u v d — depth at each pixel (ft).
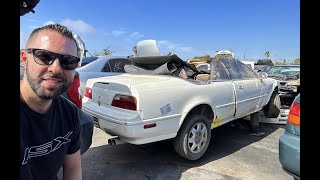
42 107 4.25
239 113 14.43
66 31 4.23
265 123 19.31
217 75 13.55
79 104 9.60
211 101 12.10
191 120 11.15
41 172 4.52
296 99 8.17
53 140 4.59
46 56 4.00
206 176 10.52
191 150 11.32
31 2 5.02
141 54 15.55
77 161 5.46
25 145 4.12
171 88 10.54
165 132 10.33
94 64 19.20
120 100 10.24
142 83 10.12
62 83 4.19
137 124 9.57
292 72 28.50
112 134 10.64
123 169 10.85
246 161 12.18
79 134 5.35
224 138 15.69
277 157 12.78
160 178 10.20
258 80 16.17
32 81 4.00
